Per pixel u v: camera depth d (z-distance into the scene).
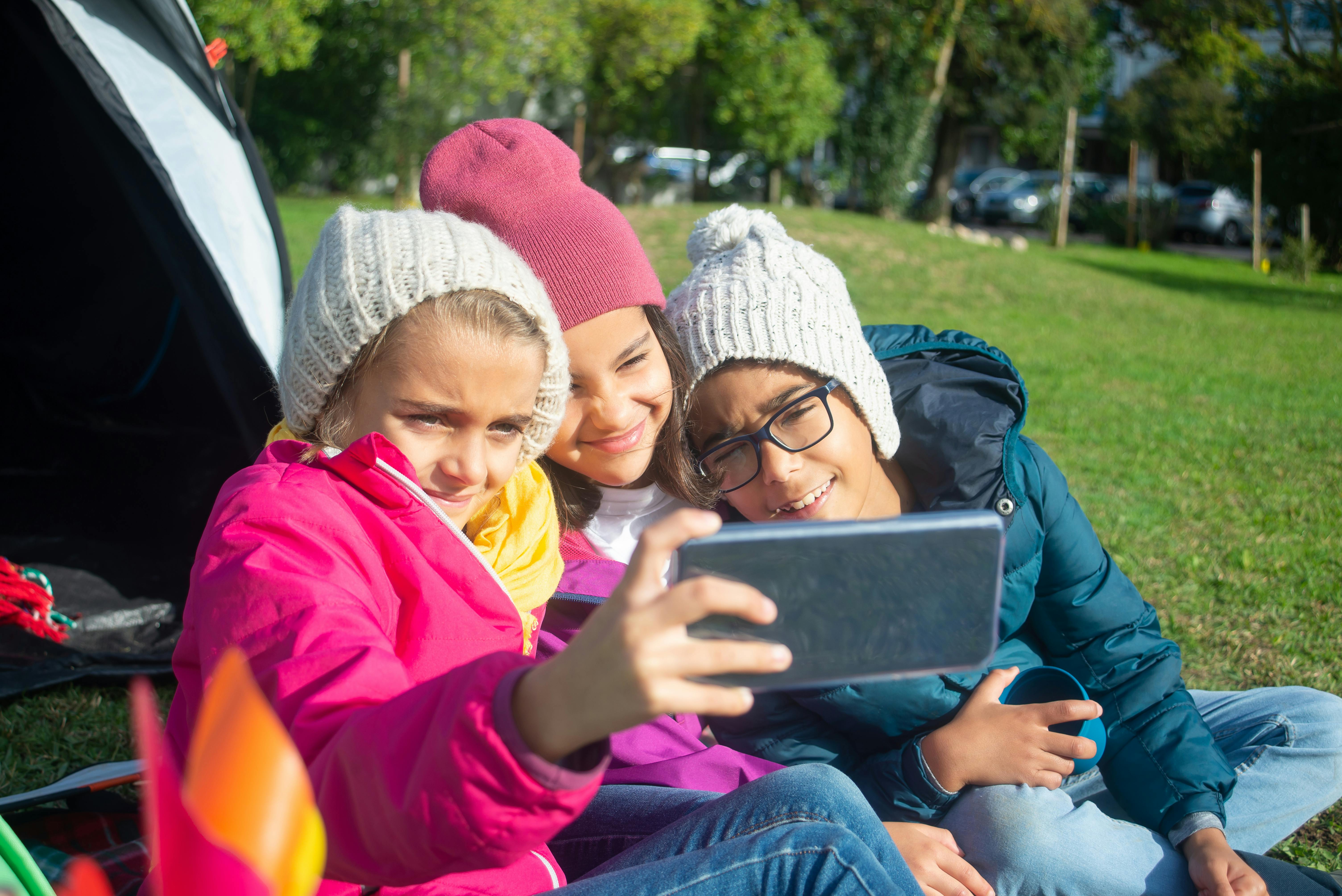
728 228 2.13
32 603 3.44
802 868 1.27
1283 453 5.90
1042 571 2.12
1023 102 22.38
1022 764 1.84
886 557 0.96
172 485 4.68
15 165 4.97
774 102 18.70
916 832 1.81
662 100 20.23
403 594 1.42
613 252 1.85
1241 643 3.29
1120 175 32.16
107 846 1.94
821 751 2.05
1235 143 21.78
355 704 1.10
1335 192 19.00
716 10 18.89
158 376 5.30
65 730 2.77
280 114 18.86
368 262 1.40
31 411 5.30
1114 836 1.84
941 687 1.99
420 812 0.97
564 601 1.95
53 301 5.43
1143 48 25.62
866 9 19.81
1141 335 10.35
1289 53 20.91
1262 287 14.91
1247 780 2.03
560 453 1.92
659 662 0.88
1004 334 10.03
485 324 1.39
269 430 3.77
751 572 0.95
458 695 0.99
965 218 27.48
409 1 17.20
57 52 3.65
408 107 17.67
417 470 1.45
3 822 1.28
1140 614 2.12
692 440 2.04
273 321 3.94
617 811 1.68
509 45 17.00
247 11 14.77
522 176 1.89
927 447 2.03
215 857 0.61
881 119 20.72
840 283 1.97
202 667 1.22
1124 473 5.39
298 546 1.31
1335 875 1.97
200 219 3.60
